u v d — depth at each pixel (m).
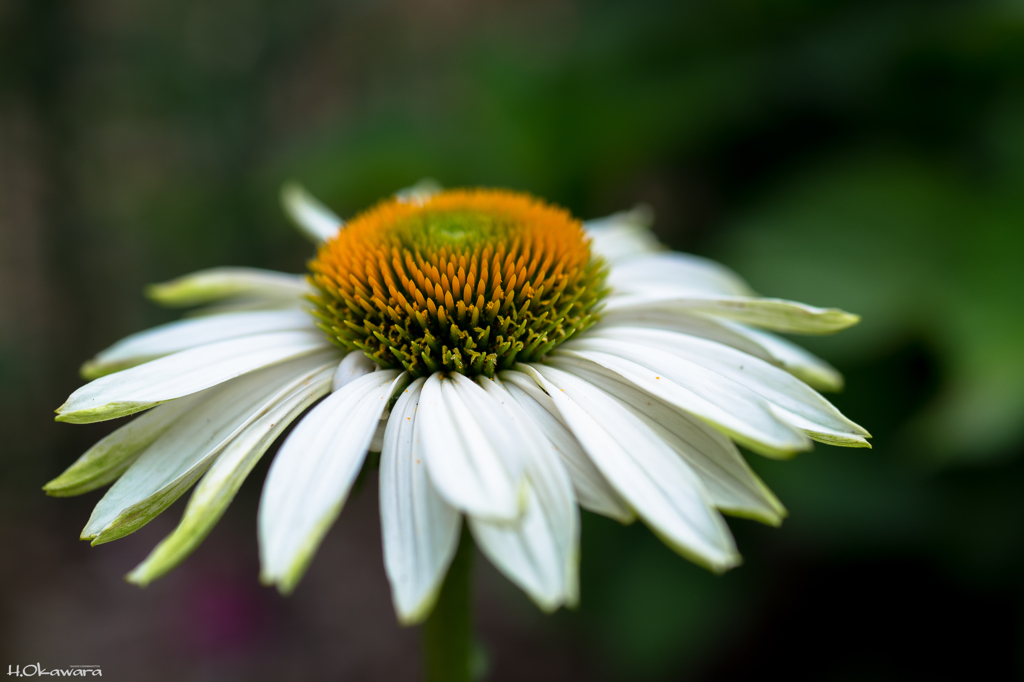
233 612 0.33
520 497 0.20
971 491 0.27
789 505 0.28
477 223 0.23
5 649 0.32
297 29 0.42
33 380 0.36
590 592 0.29
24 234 0.39
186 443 0.22
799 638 0.30
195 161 0.41
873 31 0.30
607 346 0.22
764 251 0.29
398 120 0.38
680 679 0.30
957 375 0.26
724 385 0.22
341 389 0.22
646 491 0.21
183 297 0.25
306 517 0.20
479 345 0.22
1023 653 0.27
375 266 0.23
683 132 0.32
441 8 0.54
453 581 0.22
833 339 0.28
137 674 0.32
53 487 0.22
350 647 0.34
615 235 0.26
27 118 0.36
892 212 0.28
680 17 0.33
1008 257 0.27
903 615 0.29
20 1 0.34
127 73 0.37
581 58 0.35
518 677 0.33
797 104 0.31
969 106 0.30
